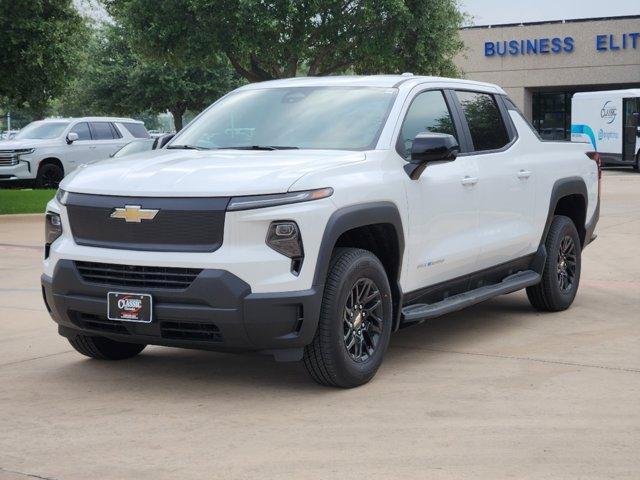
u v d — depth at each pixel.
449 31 31.61
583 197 8.52
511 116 7.68
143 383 5.91
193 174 5.48
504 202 7.23
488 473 4.20
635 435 4.76
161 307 5.30
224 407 5.34
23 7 20.25
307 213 5.28
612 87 45.66
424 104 6.62
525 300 8.84
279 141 6.24
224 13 28.08
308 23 28.48
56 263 5.68
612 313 8.15
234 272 5.20
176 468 4.32
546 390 5.62
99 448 4.63
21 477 4.22
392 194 5.88
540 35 44.91
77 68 22.03
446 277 6.64
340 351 5.50
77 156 25.39
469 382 5.83
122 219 5.43
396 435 4.77
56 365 6.40
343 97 6.50
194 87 46.12
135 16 29.11
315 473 4.23
